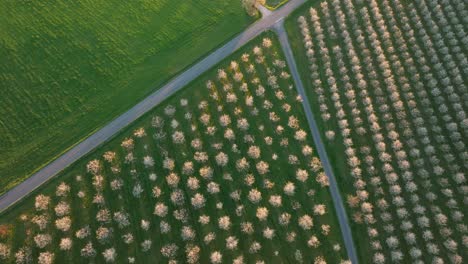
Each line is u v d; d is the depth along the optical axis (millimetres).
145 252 59344
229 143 67438
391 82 73000
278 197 62344
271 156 66875
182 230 60281
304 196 64188
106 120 69562
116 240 59719
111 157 65188
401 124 69812
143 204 62438
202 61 76125
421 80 75250
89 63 75188
